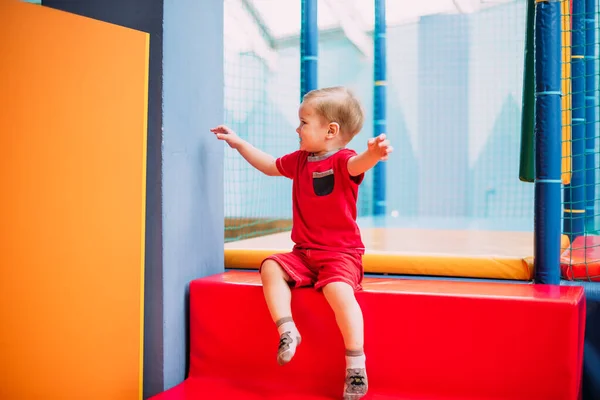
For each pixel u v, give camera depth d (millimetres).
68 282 1488
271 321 1708
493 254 1988
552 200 1810
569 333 1468
